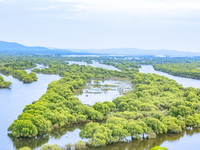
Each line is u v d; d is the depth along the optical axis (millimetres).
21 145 155750
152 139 167375
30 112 181625
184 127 187500
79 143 149625
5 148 150750
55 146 142000
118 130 158625
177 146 160875
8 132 175875
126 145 158625
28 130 156500
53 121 179250
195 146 161875
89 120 198250
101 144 148000
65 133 177375
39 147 153750
